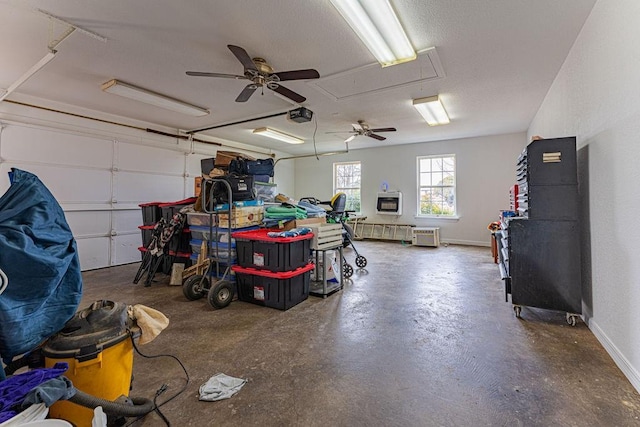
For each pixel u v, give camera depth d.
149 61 3.27
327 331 2.55
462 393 1.71
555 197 2.62
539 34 2.71
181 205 4.39
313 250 3.67
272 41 2.83
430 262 5.47
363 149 8.80
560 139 2.60
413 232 7.50
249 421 1.50
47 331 1.30
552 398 1.65
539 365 1.98
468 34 2.70
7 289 1.14
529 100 4.47
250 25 2.58
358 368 1.97
